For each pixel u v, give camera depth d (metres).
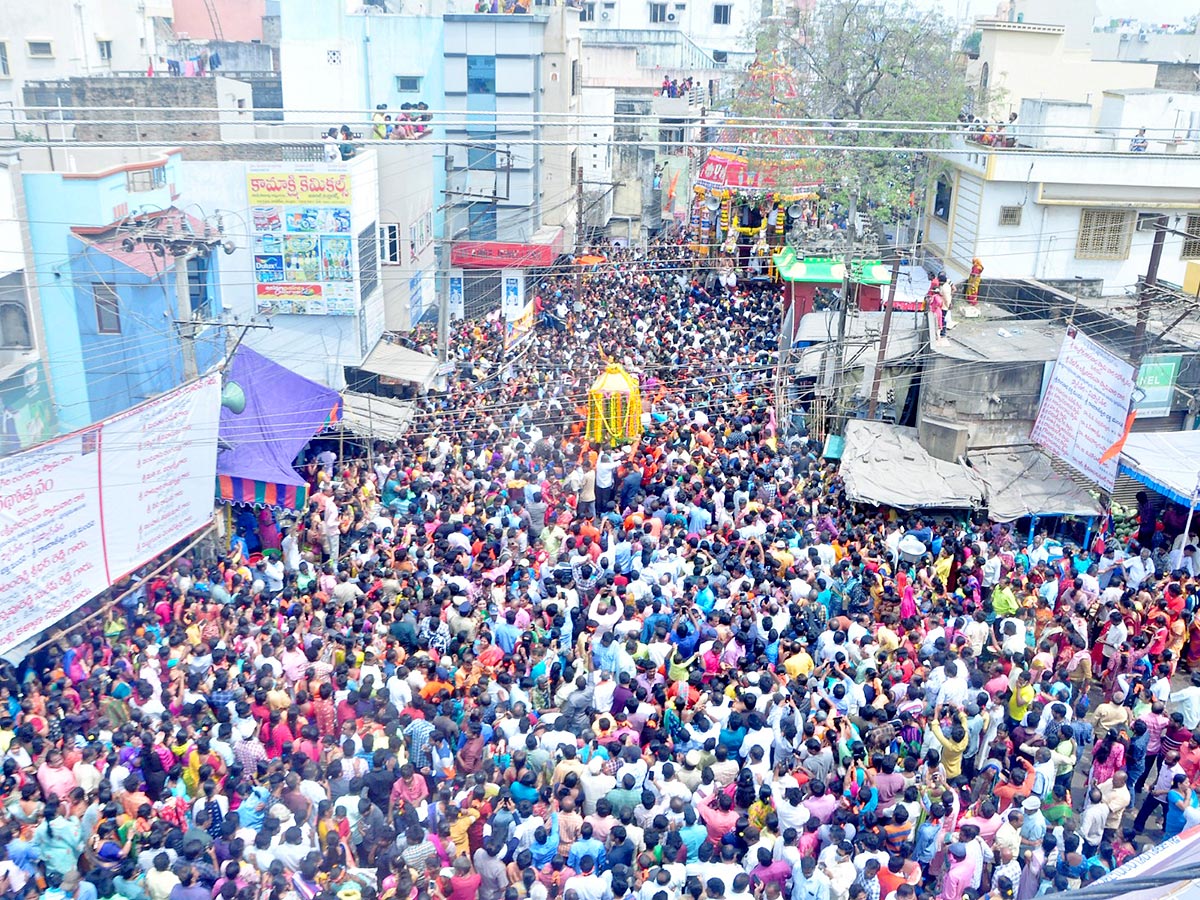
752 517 20.22
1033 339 25.95
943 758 13.91
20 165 23.80
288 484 20.28
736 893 10.80
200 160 28.44
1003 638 16.62
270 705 13.99
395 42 42.62
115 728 13.86
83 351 23.11
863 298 35.28
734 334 33.50
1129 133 39.06
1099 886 4.83
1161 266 33.62
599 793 12.30
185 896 10.80
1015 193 33.25
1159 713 14.86
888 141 40.75
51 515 15.82
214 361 25.55
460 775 13.56
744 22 67.56
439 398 27.38
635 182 56.00
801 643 15.38
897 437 25.30
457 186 43.44
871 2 44.69
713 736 13.29
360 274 28.77
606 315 35.97
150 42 60.62
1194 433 23.58
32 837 11.54
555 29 44.25
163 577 18.25
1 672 15.51
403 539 19.25
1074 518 22.75
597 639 15.95
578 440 25.78
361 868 11.89
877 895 11.21
